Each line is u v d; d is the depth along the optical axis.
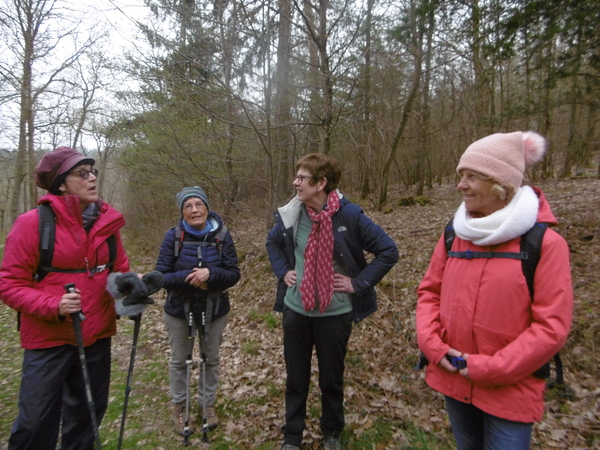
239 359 4.30
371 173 12.96
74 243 2.24
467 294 1.72
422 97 15.05
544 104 7.22
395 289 5.19
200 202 2.89
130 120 8.86
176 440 2.98
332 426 2.61
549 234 1.57
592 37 5.04
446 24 6.52
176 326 2.95
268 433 3.00
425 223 9.18
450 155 17.80
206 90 6.29
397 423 2.95
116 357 4.65
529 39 5.63
